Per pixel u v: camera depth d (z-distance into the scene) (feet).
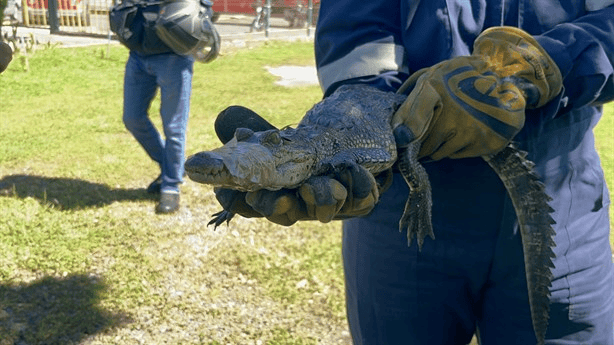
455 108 4.33
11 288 11.60
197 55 14.64
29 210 14.65
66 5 45.65
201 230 14.29
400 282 5.49
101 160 18.40
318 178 3.46
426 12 4.85
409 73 5.10
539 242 4.86
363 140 3.92
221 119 3.76
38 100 26.02
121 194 16.01
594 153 5.68
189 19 13.57
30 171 17.35
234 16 61.93
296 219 3.53
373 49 4.74
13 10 35.73
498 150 4.46
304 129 3.75
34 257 12.67
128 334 10.56
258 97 27.71
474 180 5.08
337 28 4.87
